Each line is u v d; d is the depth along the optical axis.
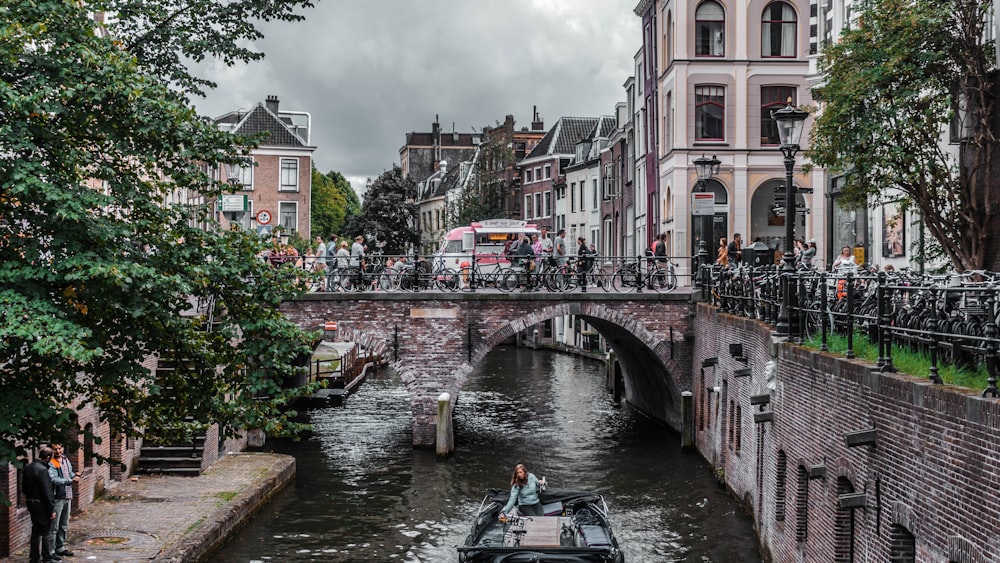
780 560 17.91
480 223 43.34
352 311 32.88
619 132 60.22
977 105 20.62
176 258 15.51
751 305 23.69
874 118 20.25
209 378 16.39
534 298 33.19
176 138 15.51
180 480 25.11
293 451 32.53
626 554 20.52
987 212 20.05
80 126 14.92
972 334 11.59
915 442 11.19
